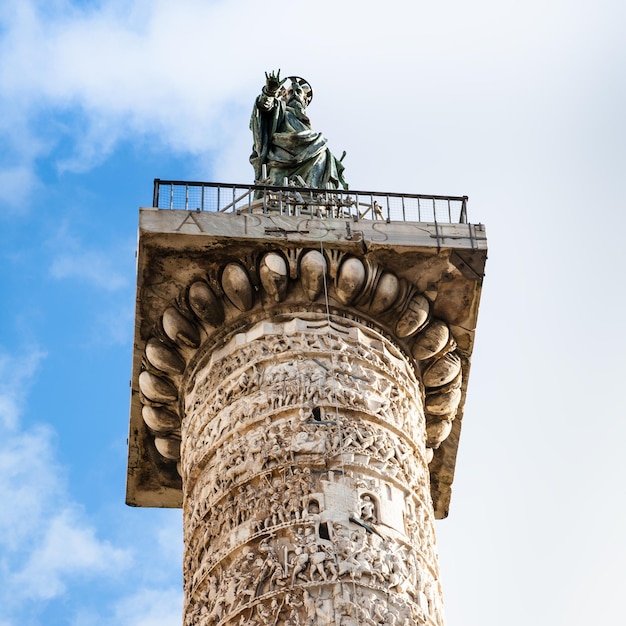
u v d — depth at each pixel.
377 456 20.88
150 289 22.55
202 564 20.48
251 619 19.19
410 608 19.42
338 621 18.88
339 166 26.61
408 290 22.75
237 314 22.55
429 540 20.84
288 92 27.31
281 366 21.70
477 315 23.06
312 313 22.33
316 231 22.53
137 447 24.09
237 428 21.19
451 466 24.44
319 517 19.88
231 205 22.77
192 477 21.59
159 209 22.41
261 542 19.81
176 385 23.17
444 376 23.27
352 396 21.41
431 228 22.78
